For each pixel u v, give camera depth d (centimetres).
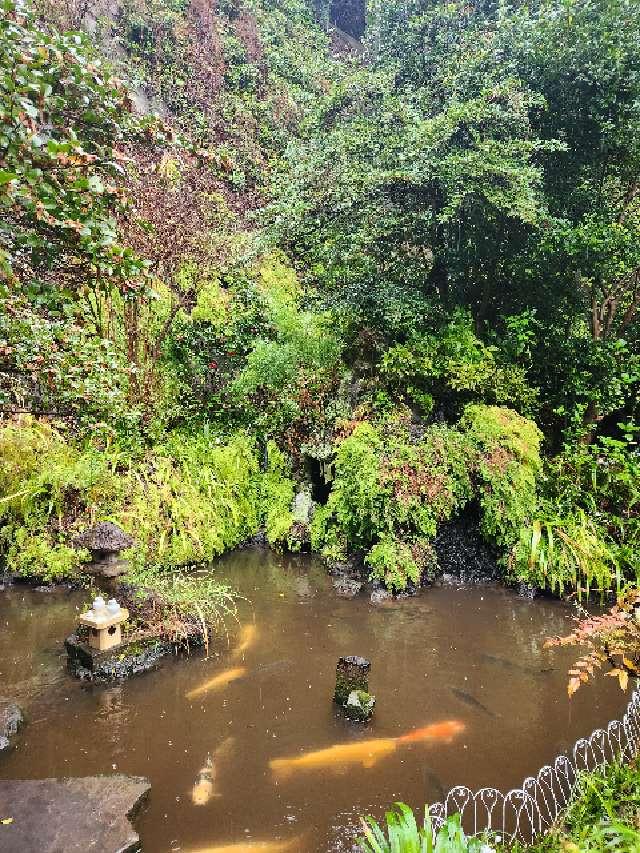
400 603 594
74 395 372
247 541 716
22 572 585
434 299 802
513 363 761
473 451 661
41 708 404
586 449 711
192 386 759
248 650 486
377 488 634
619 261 711
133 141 323
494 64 782
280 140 1185
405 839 238
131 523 602
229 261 785
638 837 250
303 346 743
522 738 387
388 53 947
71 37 271
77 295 350
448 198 718
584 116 727
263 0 1447
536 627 552
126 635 471
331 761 358
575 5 716
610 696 438
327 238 789
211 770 348
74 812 295
